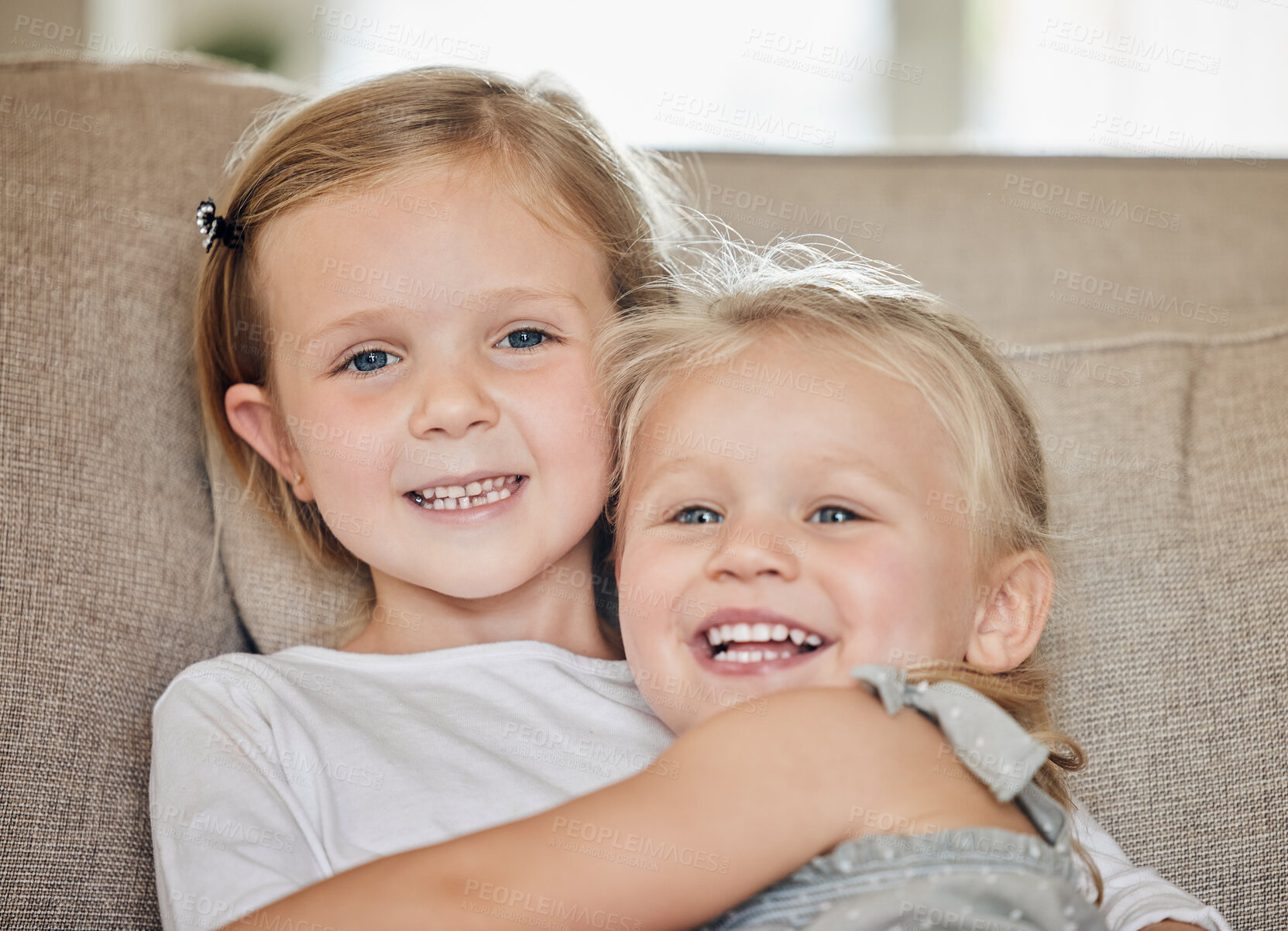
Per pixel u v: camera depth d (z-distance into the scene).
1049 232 1.32
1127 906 0.78
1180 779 0.91
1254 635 0.94
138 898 0.81
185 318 1.04
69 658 0.85
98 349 0.97
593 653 0.99
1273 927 0.87
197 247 1.07
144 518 0.95
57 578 0.87
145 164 1.08
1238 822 0.89
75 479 0.91
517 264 0.90
